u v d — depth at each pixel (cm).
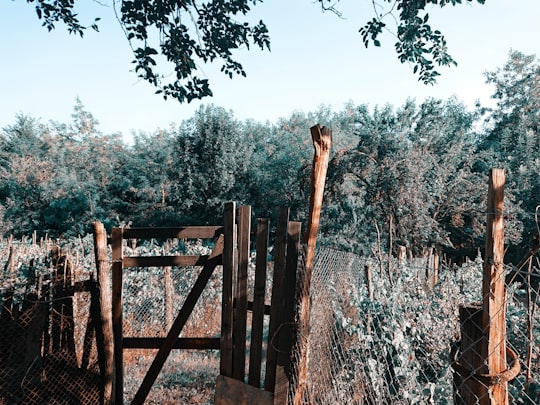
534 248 245
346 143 3569
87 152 4378
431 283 816
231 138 3441
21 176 3884
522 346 412
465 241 3061
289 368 378
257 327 405
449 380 419
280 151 3744
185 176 3459
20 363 487
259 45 630
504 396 221
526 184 3006
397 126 2850
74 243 1409
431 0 591
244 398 399
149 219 3491
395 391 418
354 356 457
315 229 381
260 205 3400
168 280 796
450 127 3175
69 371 510
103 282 491
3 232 3706
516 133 3775
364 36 645
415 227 2503
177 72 589
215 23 615
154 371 475
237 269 452
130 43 576
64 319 516
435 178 2758
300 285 387
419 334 503
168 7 561
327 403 418
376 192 2584
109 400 485
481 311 224
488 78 4156
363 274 808
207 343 469
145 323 785
